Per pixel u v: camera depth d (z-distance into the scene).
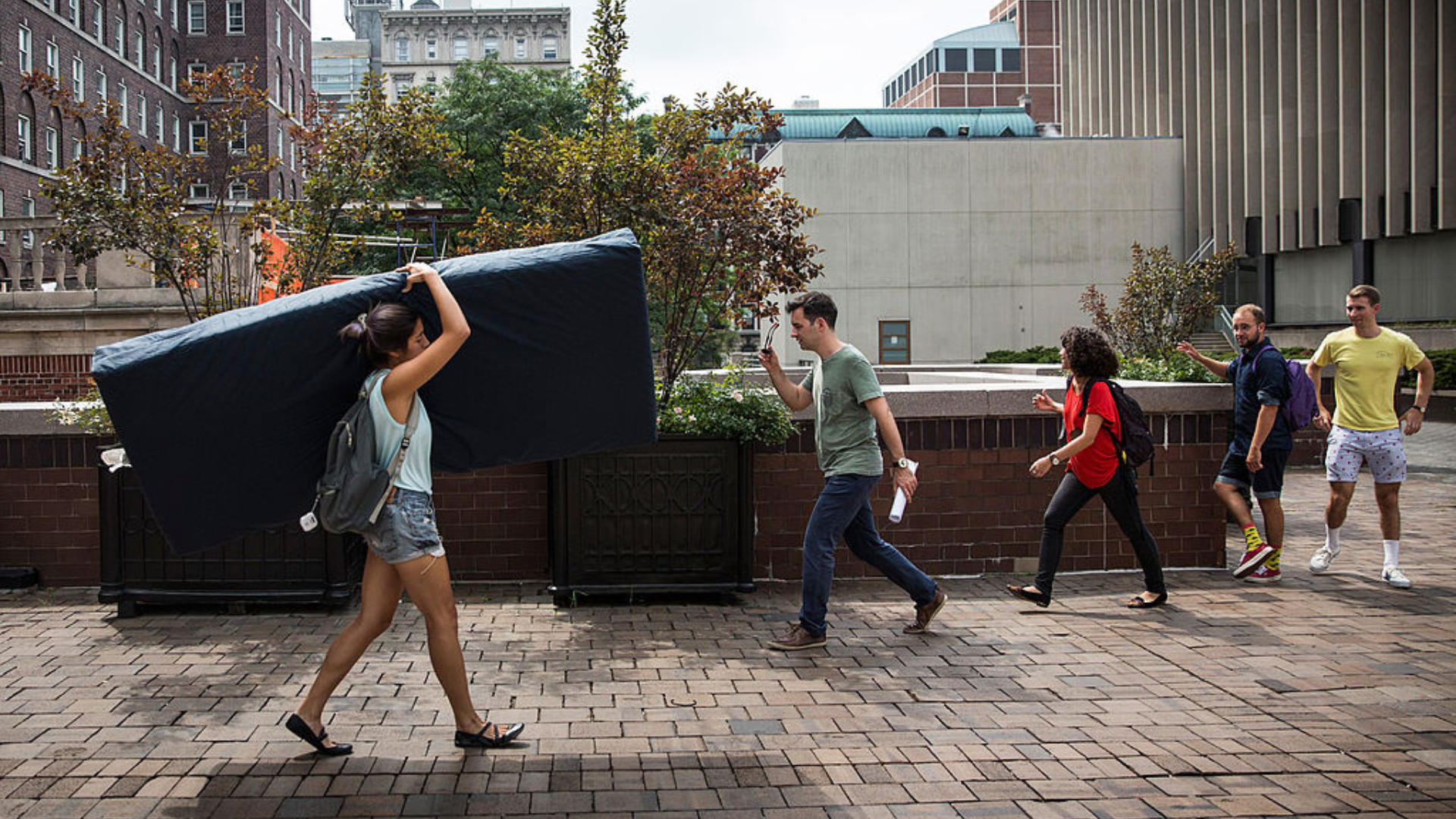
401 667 5.25
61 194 7.71
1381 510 7.27
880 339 45.94
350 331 3.90
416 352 4.00
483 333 4.30
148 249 8.00
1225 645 5.70
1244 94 43.12
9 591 6.87
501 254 4.47
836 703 4.75
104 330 12.80
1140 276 25.89
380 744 4.21
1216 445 7.65
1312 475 14.28
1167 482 7.63
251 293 8.86
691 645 5.73
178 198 8.03
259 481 4.20
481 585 7.17
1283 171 40.91
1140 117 52.22
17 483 7.03
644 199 7.16
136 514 6.30
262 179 55.66
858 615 6.38
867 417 5.70
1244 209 43.41
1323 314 40.69
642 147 7.67
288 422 4.11
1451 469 14.42
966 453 7.41
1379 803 3.68
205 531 4.23
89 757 4.08
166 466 4.07
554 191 7.39
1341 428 7.37
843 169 45.66
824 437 5.74
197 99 8.27
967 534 7.41
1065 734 4.37
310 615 6.37
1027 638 5.86
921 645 5.73
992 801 3.71
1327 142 38.81
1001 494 7.43
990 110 74.94
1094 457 6.36
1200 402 7.56
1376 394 7.25
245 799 3.69
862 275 45.84
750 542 6.65
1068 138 46.31
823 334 5.78
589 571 6.57
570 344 4.44
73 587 7.05
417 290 4.20
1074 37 60.81
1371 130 36.81
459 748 4.17
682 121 7.56
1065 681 5.08
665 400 7.00
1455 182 33.91
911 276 45.94
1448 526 9.80
